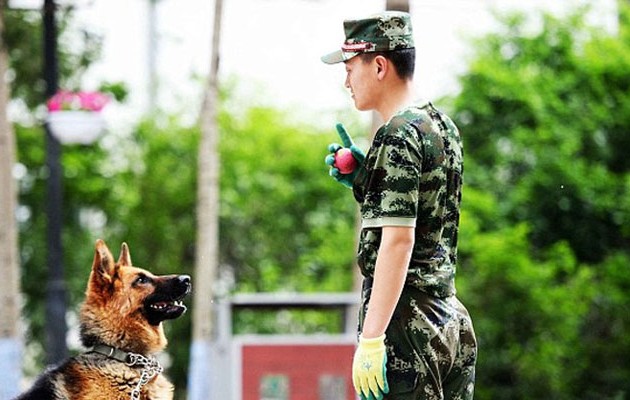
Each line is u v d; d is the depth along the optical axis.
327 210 25.61
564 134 21.72
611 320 21.44
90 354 6.96
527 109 21.95
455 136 5.14
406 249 4.90
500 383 20.33
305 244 25.58
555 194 21.84
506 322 19.73
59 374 6.93
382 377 4.90
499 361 19.77
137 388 6.92
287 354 16.34
